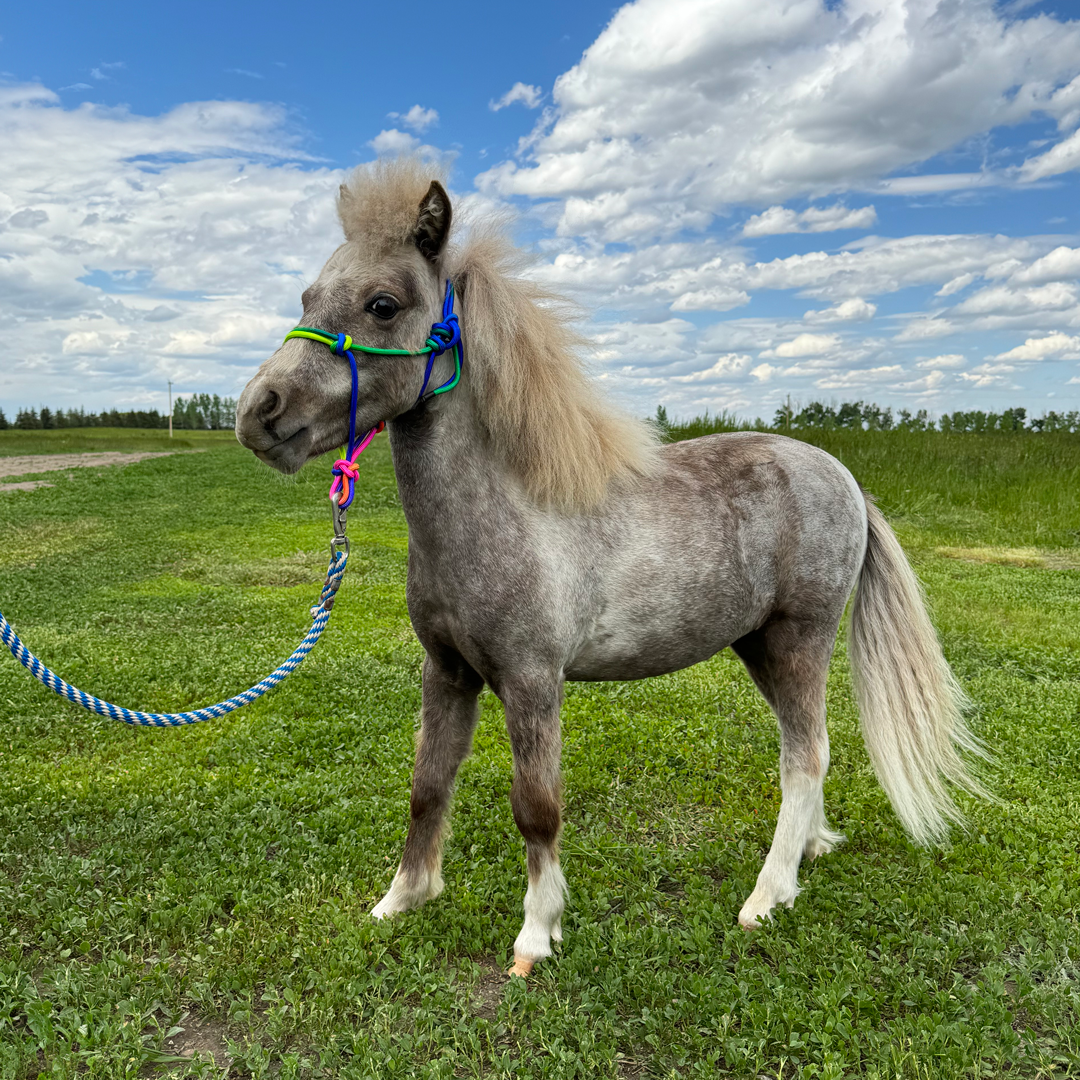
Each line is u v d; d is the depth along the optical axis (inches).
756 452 129.0
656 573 111.3
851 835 139.9
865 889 121.5
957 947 106.0
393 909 117.0
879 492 530.9
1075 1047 90.1
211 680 221.6
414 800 116.6
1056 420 892.0
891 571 133.3
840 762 171.5
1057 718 189.6
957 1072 84.6
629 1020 95.0
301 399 92.0
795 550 123.9
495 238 108.2
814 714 125.3
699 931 107.6
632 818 145.9
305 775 163.0
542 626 102.9
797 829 120.3
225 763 171.5
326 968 103.6
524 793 104.1
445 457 102.4
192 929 112.0
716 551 115.6
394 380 96.9
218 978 102.1
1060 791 153.1
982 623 272.7
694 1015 95.3
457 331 101.3
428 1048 91.8
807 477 127.7
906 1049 89.1
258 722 191.6
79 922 110.7
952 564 374.6
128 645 253.8
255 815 145.2
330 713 200.8
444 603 106.3
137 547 434.9
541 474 103.3
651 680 222.2
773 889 117.6
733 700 204.7
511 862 131.3
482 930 113.3
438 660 113.7
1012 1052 88.1
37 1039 91.0
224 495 640.4
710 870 133.4
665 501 115.5
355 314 94.6
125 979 99.5
